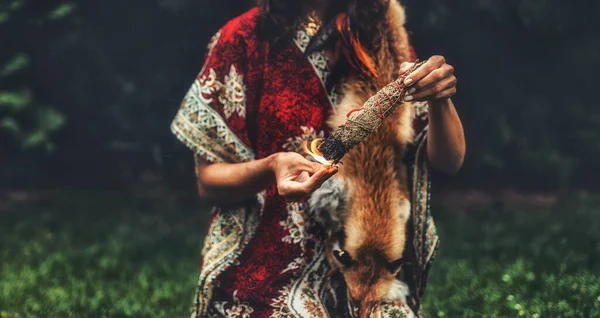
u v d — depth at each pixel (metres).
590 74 11.82
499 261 7.29
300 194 2.55
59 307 6.09
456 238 8.62
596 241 7.86
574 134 12.09
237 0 3.99
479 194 11.76
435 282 6.36
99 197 11.30
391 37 2.91
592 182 12.23
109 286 6.92
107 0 10.72
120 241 8.90
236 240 2.90
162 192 11.76
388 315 2.91
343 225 2.89
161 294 6.34
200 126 2.84
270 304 2.87
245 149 2.85
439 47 11.16
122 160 12.19
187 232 9.50
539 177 12.15
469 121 11.77
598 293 5.19
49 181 12.09
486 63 11.47
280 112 2.83
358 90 2.83
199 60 10.79
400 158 2.92
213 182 2.82
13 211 10.61
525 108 11.83
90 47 10.83
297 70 2.83
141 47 10.89
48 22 10.52
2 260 8.08
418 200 2.97
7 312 6.00
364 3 2.86
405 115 2.89
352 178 2.88
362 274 2.92
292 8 2.85
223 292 2.93
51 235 9.29
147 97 11.14
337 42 2.84
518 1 11.14
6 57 10.45
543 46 11.55
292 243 2.88
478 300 5.62
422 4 10.74
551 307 5.02
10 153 11.75
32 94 10.48
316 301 2.88
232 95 2.84
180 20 10.66
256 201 2.88
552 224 9.20
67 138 11.67
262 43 2.85
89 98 11.16
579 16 11.51
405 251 2.94
